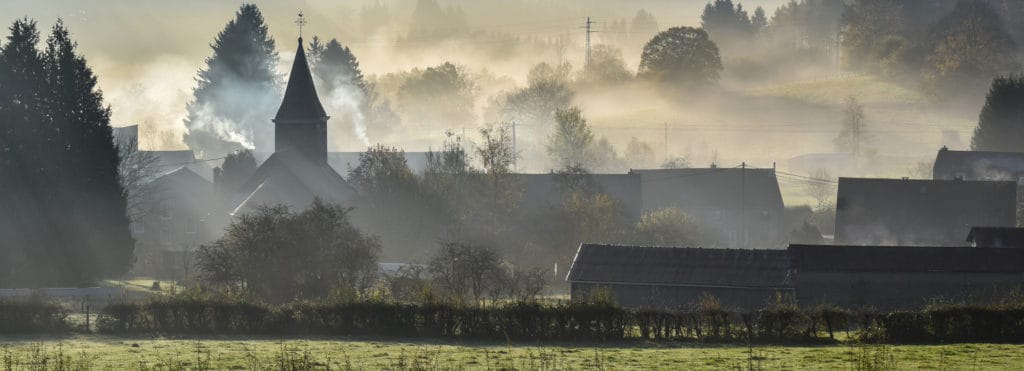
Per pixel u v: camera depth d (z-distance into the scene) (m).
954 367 126.62
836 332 156.38
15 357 136.38
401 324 160.00
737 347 148.12
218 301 163.12
